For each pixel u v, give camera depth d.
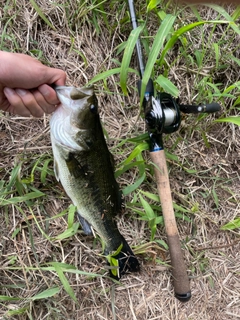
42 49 0.47
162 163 0.42
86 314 0.44
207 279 0.49
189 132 0.50
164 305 0.47
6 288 0.43
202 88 0.48
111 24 0.48
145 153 0.48
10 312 0.40
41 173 0.43
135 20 0.40
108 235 0.41
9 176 0.44
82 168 0.37
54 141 0.36
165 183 0.42
